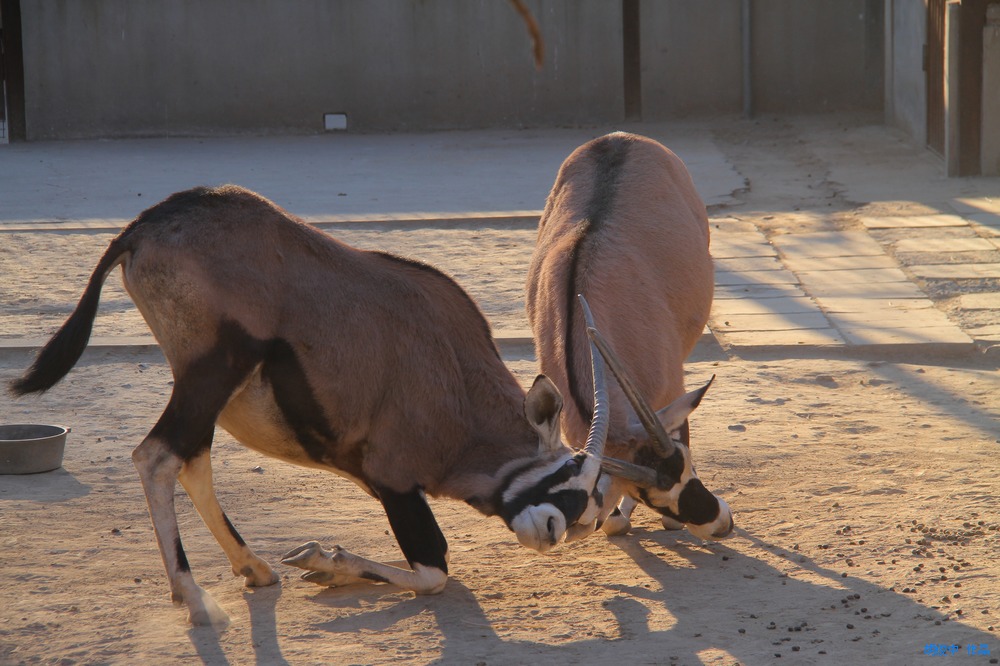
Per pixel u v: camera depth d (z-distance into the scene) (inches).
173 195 207.9
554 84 946.7
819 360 372.5
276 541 238.7
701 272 266.5
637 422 213.2
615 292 233.1
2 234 573.3
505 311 428.8
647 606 204.4
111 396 339.0
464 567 226.1
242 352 198.4
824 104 943.7
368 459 208.7
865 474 271.4
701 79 947.3
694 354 382.0
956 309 417.7
